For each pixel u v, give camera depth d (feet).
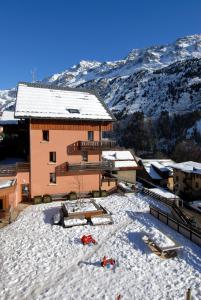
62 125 111.34
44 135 110.52
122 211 100.17
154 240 73.20
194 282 58.95
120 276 61.57
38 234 81.66
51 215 95.71
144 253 70.54
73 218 88.99
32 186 108.58
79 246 74.74
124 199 114.62
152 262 66.69
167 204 109.60
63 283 59.36
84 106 121.60
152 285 58.44
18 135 139.33
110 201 111.75
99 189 120.16
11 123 138.00
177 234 82.17
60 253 71.36
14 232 82.99
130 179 151.23
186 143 360.07
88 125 116.26
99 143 116.26
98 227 86.33
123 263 66.28
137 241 76.79
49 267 65.31
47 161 110.22
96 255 70.44
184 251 71.41
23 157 127.75
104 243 76.43
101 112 120.67
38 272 63.31
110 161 119.14
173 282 59.31
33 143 107.24
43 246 74.79
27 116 103.30
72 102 121.90
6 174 100.37
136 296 55.16
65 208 94.17
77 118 110.93
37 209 101.24
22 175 107.76
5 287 57.88
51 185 111.65
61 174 112.88
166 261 67.21
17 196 105.91
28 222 89.86
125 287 57.88
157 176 199.72
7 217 93.30
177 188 189.26
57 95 123.13
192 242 76.95
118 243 76.07
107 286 58.29
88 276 61.77
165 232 82.84
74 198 112.98
